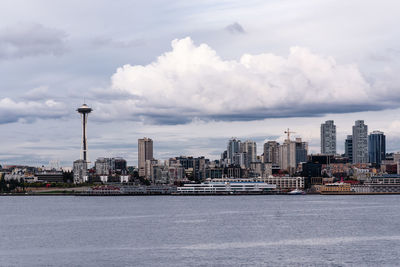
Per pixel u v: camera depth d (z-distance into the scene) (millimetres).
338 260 199750
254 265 191500
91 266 190375
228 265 191625
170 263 194875
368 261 197875
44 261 199125
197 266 190375
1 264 194625
